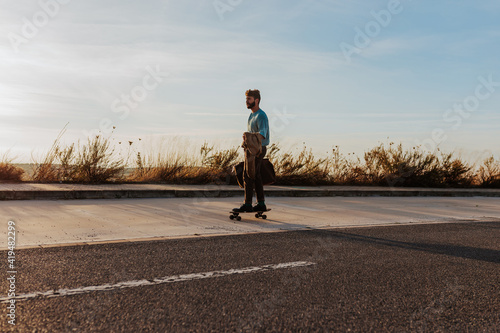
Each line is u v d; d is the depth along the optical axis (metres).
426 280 3.91
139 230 5.91
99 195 9.02
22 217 6.45
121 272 3.80
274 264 4.25
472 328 2.88
